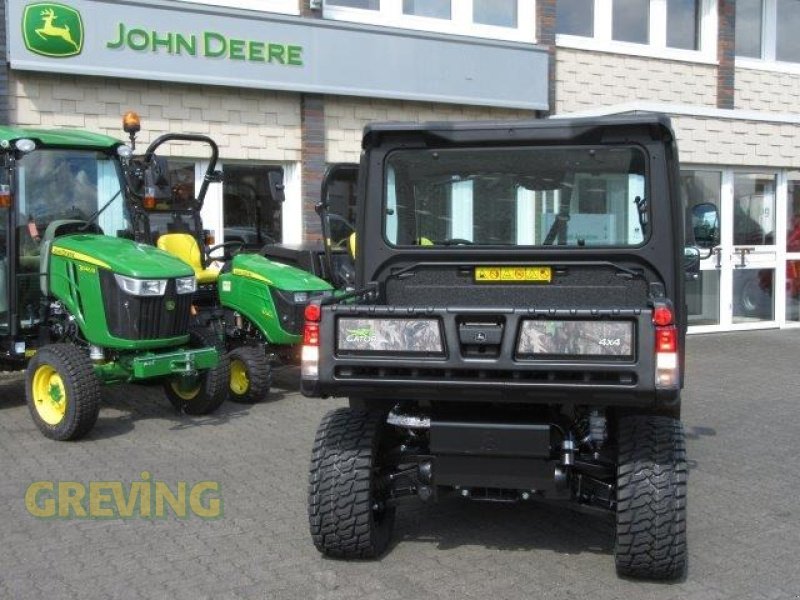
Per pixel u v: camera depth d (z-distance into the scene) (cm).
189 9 1021
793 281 1381
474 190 496
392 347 413
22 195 754
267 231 1131
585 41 1338
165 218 896
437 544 493
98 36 972
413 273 505
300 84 1101
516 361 399
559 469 431
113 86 1005
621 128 467
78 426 680
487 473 432
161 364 708
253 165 1120
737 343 1227
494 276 496
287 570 452
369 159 502
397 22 1207
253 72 1069
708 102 1448
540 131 477
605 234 480
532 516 540
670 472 420
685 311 476
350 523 446
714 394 900
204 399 770
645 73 1389
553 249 484
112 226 802
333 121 1159
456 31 1248
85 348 734
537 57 1273
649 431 433
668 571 425
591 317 393
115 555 469
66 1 950
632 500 418
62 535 497
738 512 544
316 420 775
